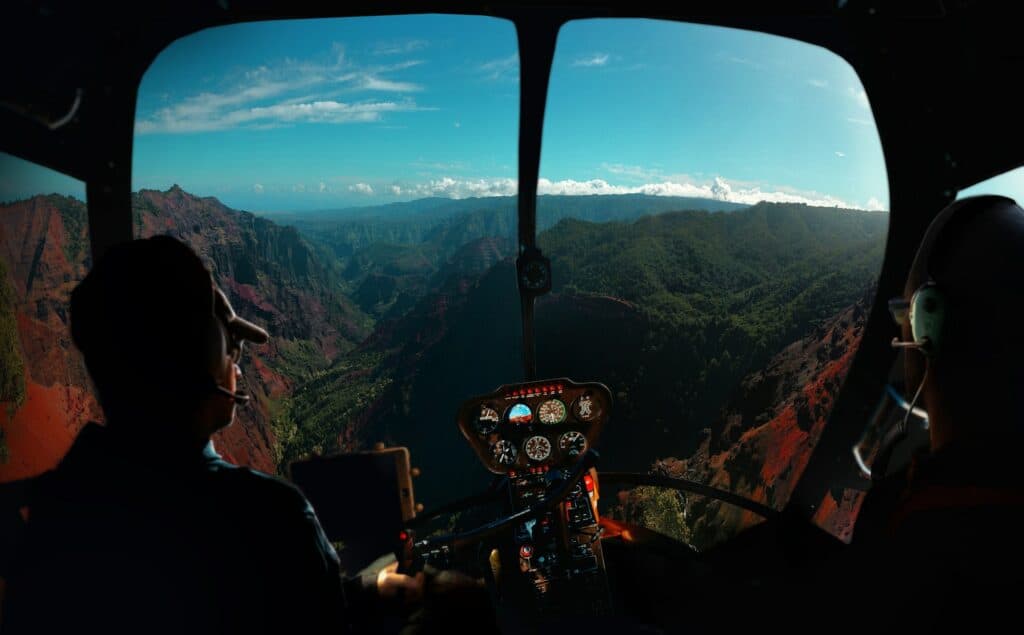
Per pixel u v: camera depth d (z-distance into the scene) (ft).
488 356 354.13
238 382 3.69
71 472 3.17
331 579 3.48
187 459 3.23
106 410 3.22
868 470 3.19
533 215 9.73
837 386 8.53
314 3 7.68
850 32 7.65
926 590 1.98
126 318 3.06
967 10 6.69
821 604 2.39
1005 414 1.99
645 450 179.32
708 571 7.63
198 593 3.08
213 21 7.32
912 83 7.55
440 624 3.92
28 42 6.49
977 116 7.13
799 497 8.43
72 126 6.93
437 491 224.33
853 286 207.82
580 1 8.23
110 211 7.35
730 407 178.60
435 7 8.27
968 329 2.12
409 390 343.26
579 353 244.42
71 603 3.04
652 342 234.17
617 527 8.98
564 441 9.96
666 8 8.25
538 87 9.05
